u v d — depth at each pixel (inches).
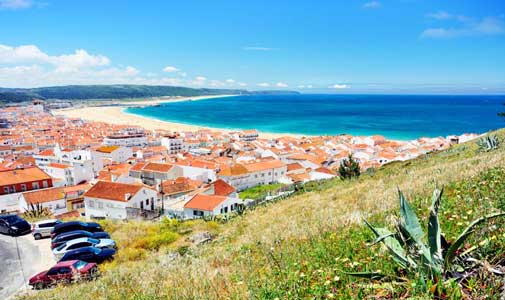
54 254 844.0
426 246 175.5
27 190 2207.2
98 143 4985.2
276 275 236.4
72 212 1769.2
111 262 754.8
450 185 405.4
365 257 223.9
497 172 392.2
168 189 2271.2
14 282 708.7
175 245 791.7
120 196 1819.6
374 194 548.4
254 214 842.2
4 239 1021.8
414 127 6697.8
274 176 3056.1
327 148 4077.3
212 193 1953.7
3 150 4370.1
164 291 283.9
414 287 147.8
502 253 160.9
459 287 141.8
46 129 6530.5
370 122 7800.2
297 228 392.8
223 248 464.8
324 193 877.2
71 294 424.8
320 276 209.3
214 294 237.8
